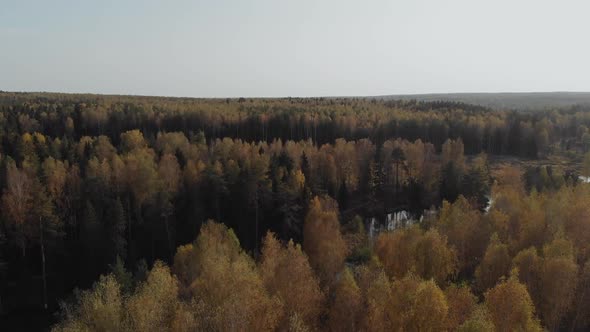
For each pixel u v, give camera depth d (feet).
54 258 247.91
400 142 433.07
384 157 386.52
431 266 177.37
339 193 360.28
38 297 225.76
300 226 283.18
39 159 319.06
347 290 139.54
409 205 362.94
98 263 233.55
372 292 139.33
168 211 267.80
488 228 213.46
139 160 295.28
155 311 122.62
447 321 127.65
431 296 125.18
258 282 140.87
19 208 235.20
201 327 117.29
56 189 268.82
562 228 201.67
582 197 230.27
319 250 216.54
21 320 208.64
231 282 138.00
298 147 399.44
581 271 175.94
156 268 168.14
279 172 312.29
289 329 129.18
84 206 262.06
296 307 144.36
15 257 248.52
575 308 165.58
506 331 128.98
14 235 242.17
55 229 244.42
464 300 138.10
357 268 195.11
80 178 279.90
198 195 290.15
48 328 202.59
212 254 170.71
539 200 250.16
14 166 259.60
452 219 215.31
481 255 210.18
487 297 138.72
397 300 131.13
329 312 148.56
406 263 182.60
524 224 215.92
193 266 185.06
